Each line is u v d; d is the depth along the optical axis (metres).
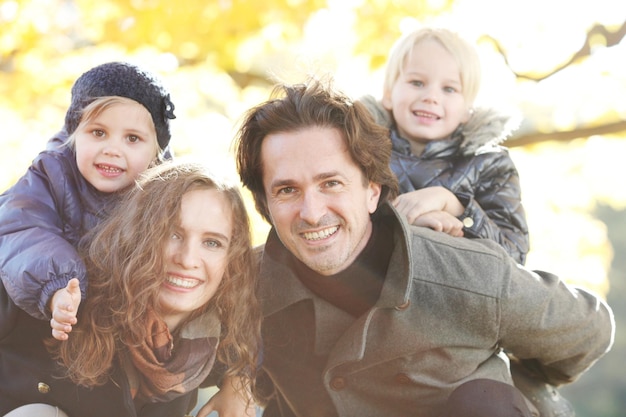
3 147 6.38
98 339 3.07
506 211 3.94
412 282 3.29
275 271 3.38
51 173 3.24
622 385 21.31
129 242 3.07
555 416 3.67
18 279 2.98
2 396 3.13
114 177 3.30
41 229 3.10
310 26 6.51
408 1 6.42
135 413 3.08
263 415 3.62
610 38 6.64
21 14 6.44
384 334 3.31
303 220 3.17
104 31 6.39
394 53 4.14
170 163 3.20
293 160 3.17
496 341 3.36
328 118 3.18
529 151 7.02
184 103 6.58
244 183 3.36
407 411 3.39
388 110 4.16
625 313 21.66
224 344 3.20
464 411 3.16
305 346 3.42
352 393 3.39
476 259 3.34
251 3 6.26
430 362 3.32
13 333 3.13
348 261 3.28
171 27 6.31
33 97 6.48
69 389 3.11
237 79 6.74
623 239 22.42
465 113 4.09
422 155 4.02
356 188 3.21
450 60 4.05
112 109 3.31
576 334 3.46
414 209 3.55
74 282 2.88
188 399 3.25
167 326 3.14
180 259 3.06
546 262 7.11
